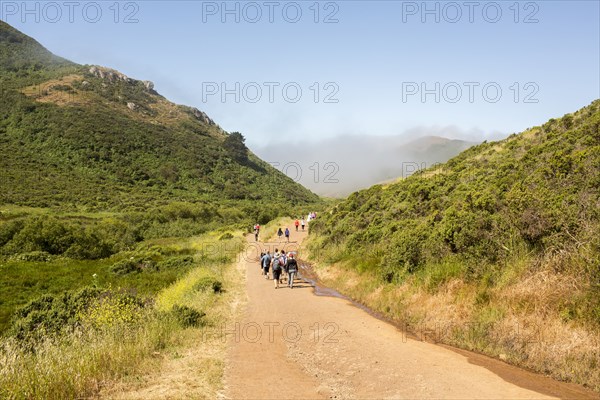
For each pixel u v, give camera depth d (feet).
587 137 51.44
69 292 45.65
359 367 23.58
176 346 28.76
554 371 20.99
